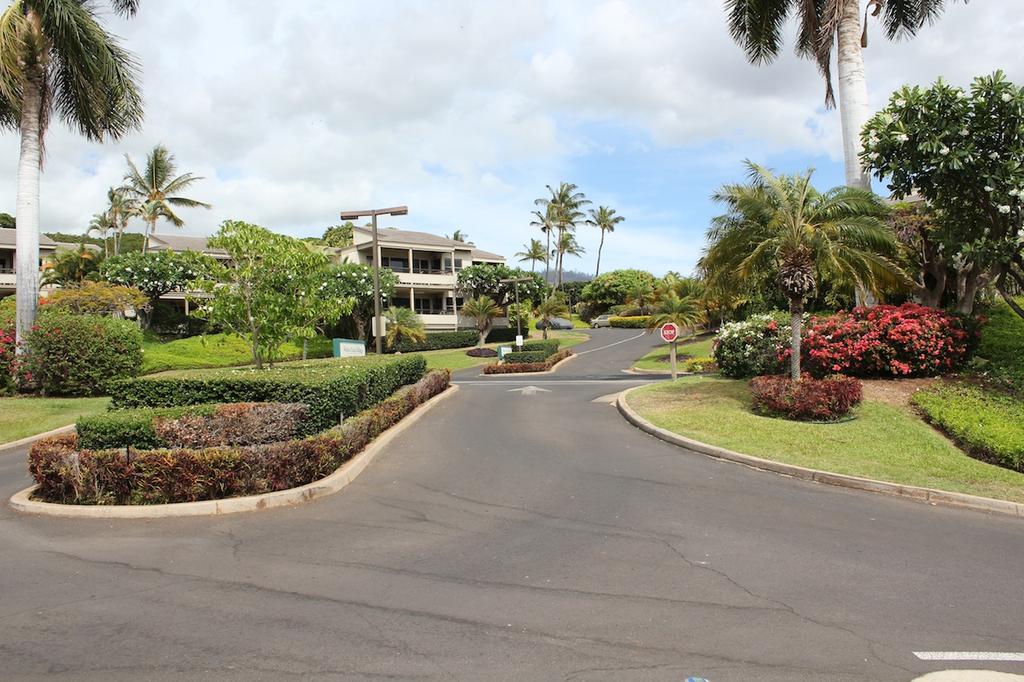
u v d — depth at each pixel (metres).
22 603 4.89
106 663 3.97
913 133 13.41
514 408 16.98
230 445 8.40
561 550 6.14
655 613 4.75
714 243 14.86
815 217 14.08
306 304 14.16
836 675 3.88
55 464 7.64
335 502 7.91
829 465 9.47
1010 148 12.71
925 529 6.89
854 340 14.93
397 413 13.86
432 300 58.31
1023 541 6.51
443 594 5.09
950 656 4.14
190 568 5.66
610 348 49.50
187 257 13.90
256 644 4.23
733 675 3.87
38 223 20.02
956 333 14.55
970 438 10.36
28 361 18.95
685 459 10.41
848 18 17.34
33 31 18.81
